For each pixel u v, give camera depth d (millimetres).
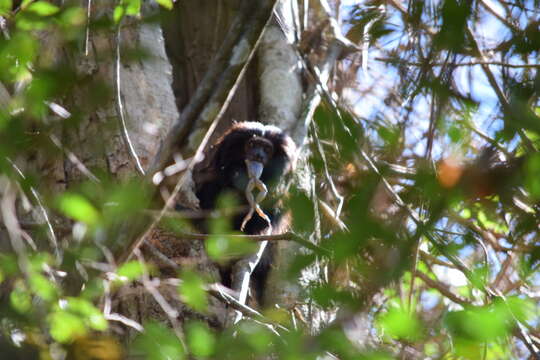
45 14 5832
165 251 9359
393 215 4969
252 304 10977
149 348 5770
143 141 10016
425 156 5305
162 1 6445
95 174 8555
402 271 4578
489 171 4645
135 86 10438
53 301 5703
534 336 8727
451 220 7238
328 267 9297
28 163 7238
